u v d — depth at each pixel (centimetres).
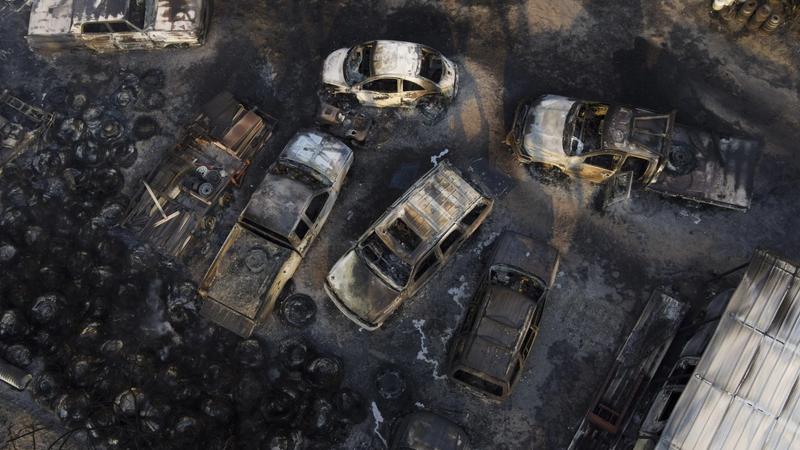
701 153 1558
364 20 1708
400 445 1409
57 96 1675
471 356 1414
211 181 1541
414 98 1611
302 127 1658
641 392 1469
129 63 1706
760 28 1652
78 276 1530
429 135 1647
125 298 1524
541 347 1554
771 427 1250
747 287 1312
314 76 1683
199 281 1562
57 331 1501
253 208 1475
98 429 1439
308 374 1502
